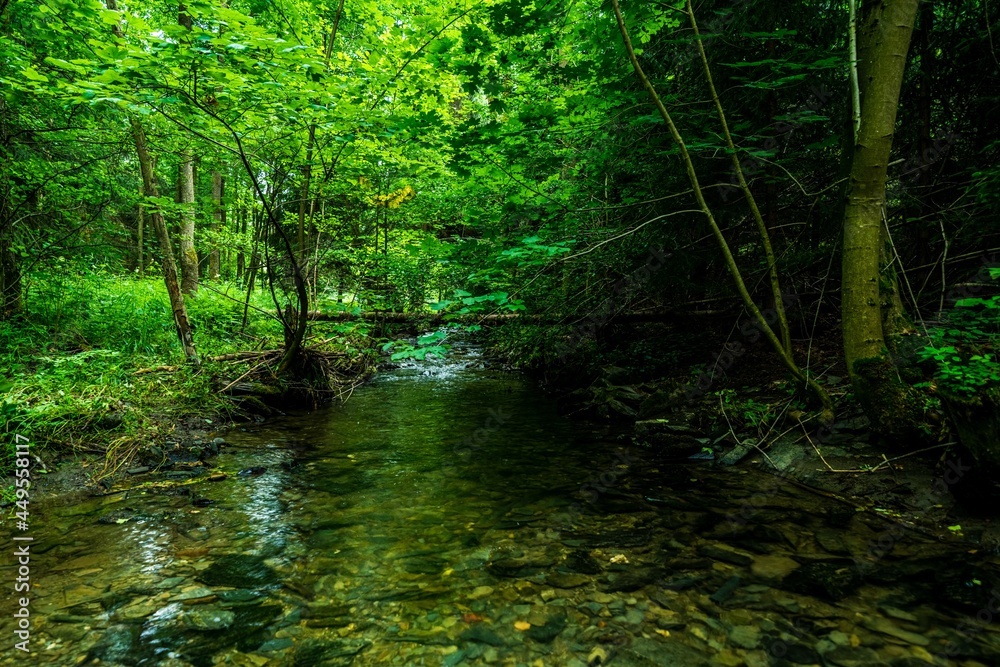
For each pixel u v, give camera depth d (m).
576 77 4.74
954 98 5.07
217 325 8.63
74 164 6.62
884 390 3.68
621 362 7.37
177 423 5.34
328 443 5.39
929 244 5.14
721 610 2.42
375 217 10.87
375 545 3.18
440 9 5.64
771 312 6.06
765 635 2.22
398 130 5.39
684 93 6.01
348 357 8.75
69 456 4.24
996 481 2.92
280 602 2.55
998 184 3.87
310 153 6.82
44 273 6.73
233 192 11.56
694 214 5.99
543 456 4.96
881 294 3.79
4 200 5.97
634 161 5.98
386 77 5.83
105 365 5.79
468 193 7.00
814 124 5.70
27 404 4.44
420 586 2.70
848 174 4.31
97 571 2.80
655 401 5.84
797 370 4.41
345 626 2.36
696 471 4.43
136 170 7.86
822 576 2.66
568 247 4.39
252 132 6.07
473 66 4.48
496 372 9.99
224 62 4.66
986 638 2.14
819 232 5.96
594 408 6.48
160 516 3.54
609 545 3.14
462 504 3.83
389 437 5.63
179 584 2.69
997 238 4.79
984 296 4.65
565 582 2.72
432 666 2.08
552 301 6.68
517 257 4.31
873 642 2.15
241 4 6.22
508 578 2.78
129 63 4.17
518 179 5.23
